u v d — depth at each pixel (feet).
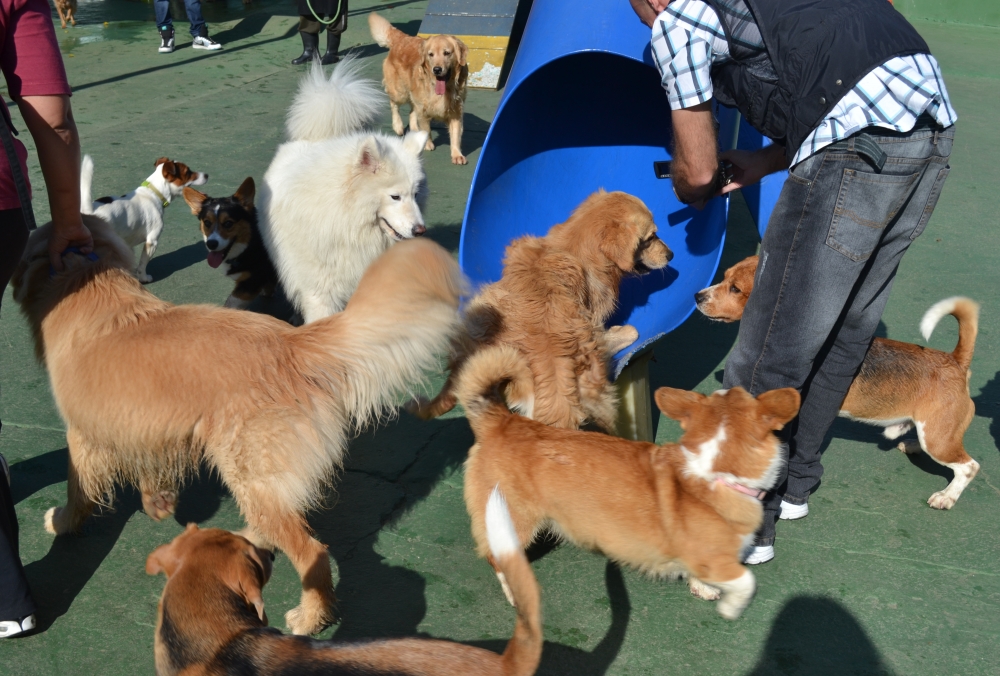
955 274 17.40
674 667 8.39
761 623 8.96
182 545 7.20
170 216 19.71
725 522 8.32
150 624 8.73
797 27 7.81
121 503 10.57
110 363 8.44
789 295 8.52
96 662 8.24
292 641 6.51
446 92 22.95
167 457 8.68
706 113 8.64
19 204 7.82
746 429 8.24
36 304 9.07
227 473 8.45
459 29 31.30
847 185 7.86
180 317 8.84
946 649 8.63
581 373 11.01
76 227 8.83
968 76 32.96
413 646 6.45
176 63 31.99
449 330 8.94
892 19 7.88
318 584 8.39
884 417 11.10
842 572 9.71
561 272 11.40
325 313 14.15
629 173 15.17
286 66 32.24
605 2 13.35
